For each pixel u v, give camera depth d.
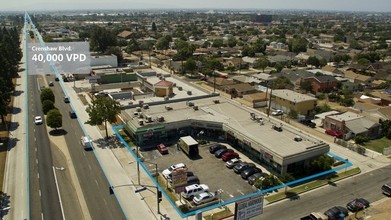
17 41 179.12
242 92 99.38
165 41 186.62
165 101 79.88
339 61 149.25
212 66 130.62
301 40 191.12
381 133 72.75
